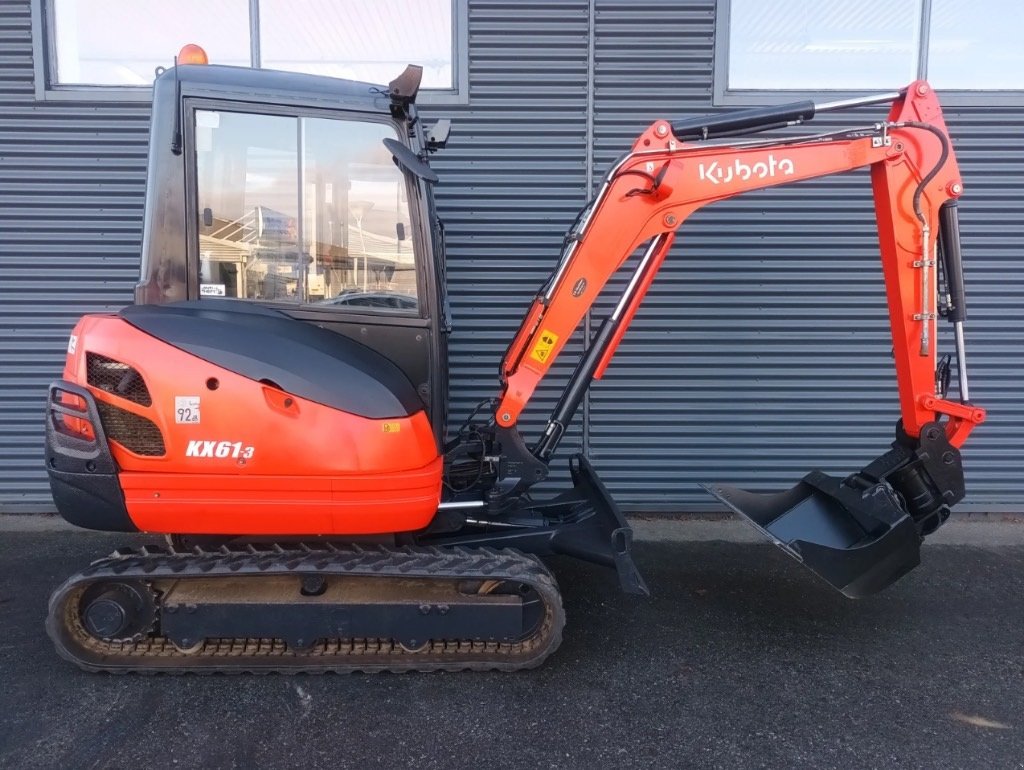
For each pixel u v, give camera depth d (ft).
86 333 8.55
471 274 14.92
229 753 7.63
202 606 8.86
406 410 8.82
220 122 9.04
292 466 8.46
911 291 9.90
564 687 9.00
